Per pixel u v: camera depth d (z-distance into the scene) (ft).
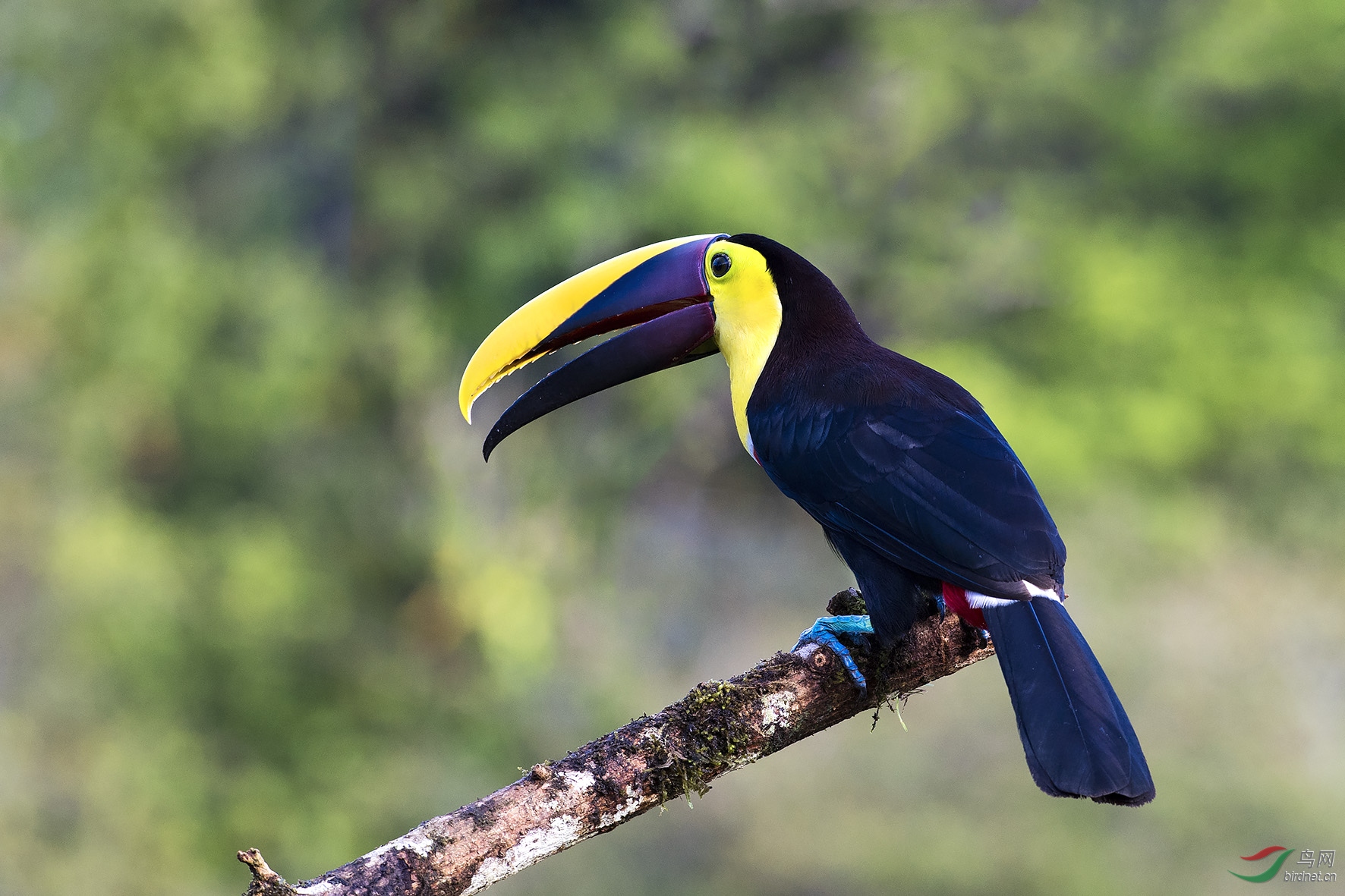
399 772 51.31
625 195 57.93
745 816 48.85
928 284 64.75
